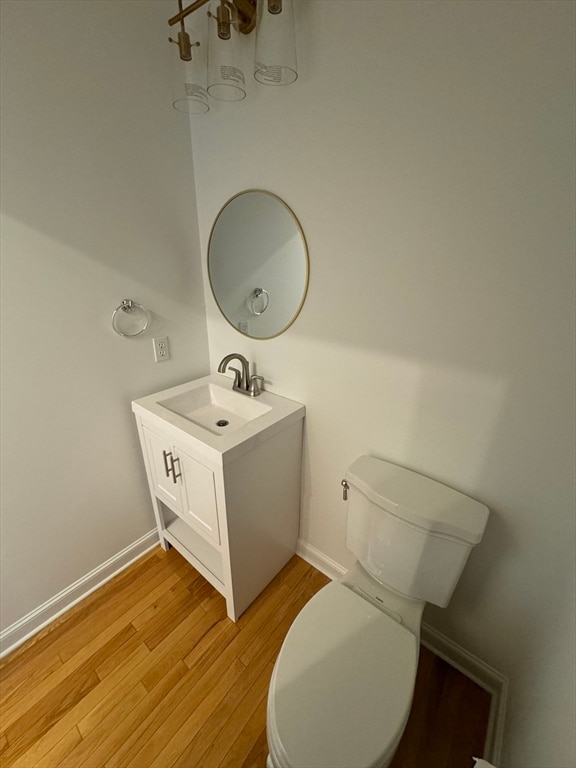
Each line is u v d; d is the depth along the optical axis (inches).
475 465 40.1
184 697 46.2
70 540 55.1
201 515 51.3
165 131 50.4
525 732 33.0
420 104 32.8
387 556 42.5
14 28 35.0
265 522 54.8
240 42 39.4
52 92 38.9
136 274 52.6
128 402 57.1
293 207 45.4
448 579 39.2
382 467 45.8
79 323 47.9
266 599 59.1
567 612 32.1
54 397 47.7
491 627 44.9
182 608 57.4
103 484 57.2
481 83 29.4
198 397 62.3
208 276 60.8
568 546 35.7
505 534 40.0
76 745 41.9
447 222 34.5
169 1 45.6
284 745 29.5
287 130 42.5
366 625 38.2
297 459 57.5
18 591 50.7
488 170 31.1
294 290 49.4
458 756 40.8
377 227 39.2
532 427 35.2
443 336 38.3
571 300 30.2
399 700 32.0
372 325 43.4
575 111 26.3
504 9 26.9
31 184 39.7
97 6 39.8
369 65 34.4
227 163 50.6
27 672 48.6
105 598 58.7
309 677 33.7
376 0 32.1
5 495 46.1
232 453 43.1
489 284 33.9
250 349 59.7
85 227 45.4
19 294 41.6
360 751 29.0
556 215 29.0
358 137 37.4
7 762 40.6
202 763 40.5
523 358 33.9
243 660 50.4
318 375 51.5
